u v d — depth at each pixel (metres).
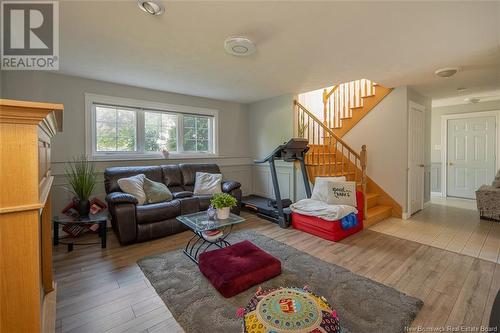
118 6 1.72
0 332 0.76
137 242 2.98
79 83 3.39
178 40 2.25
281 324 1.12
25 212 0.79
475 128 5.41
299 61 2.77
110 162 3.67
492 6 1.72
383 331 1.50
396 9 1.76
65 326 1.57
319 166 4.14
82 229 3.16
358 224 3.34
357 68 3.03
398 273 2.21
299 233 3.33
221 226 2.40
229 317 1.63
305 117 4.77
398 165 4.01
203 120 4.77
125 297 1.88
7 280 0.77
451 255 2.59
